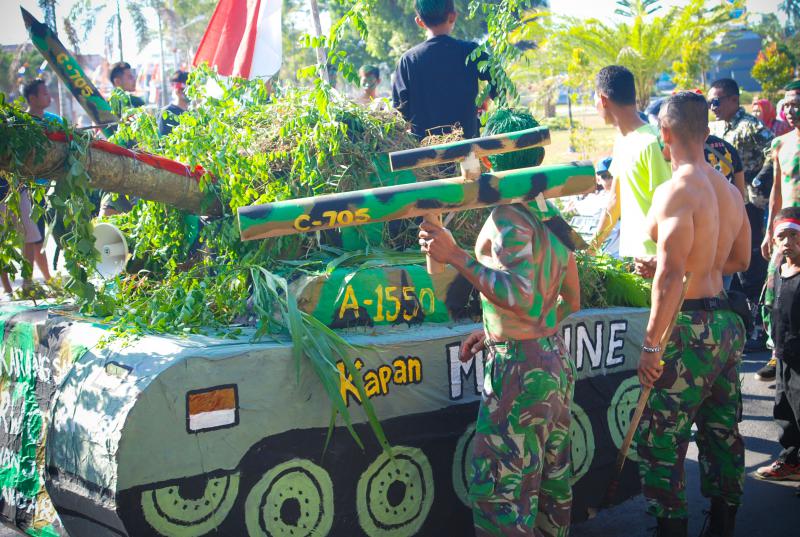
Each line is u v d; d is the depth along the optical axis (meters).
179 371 2.85
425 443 3.43
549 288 3.21
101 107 6.21
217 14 7.11
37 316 3.84
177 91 8.32
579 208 7.34
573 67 24.34
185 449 2.85
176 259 4.22
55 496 3.12
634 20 24.22
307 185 3.98
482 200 2.99
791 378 4.72
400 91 4.93
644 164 4.36
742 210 3.98
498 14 4.80
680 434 3.77
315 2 6.58
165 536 2.82
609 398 4.07
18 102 3.24
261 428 3.01
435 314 3.66
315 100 4.14
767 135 8.10
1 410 3.80
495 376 3.17
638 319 4.20
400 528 3.37
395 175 4.12
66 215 3.32
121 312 3.69
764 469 5.01
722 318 3.75
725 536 4.04
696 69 24.17
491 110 4.86
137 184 3.59
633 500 4.83
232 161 3.82
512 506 3.15
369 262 3.63
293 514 3.08
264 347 3.06
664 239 3.57
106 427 2.81
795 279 4.63
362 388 3.20
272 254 3.78
